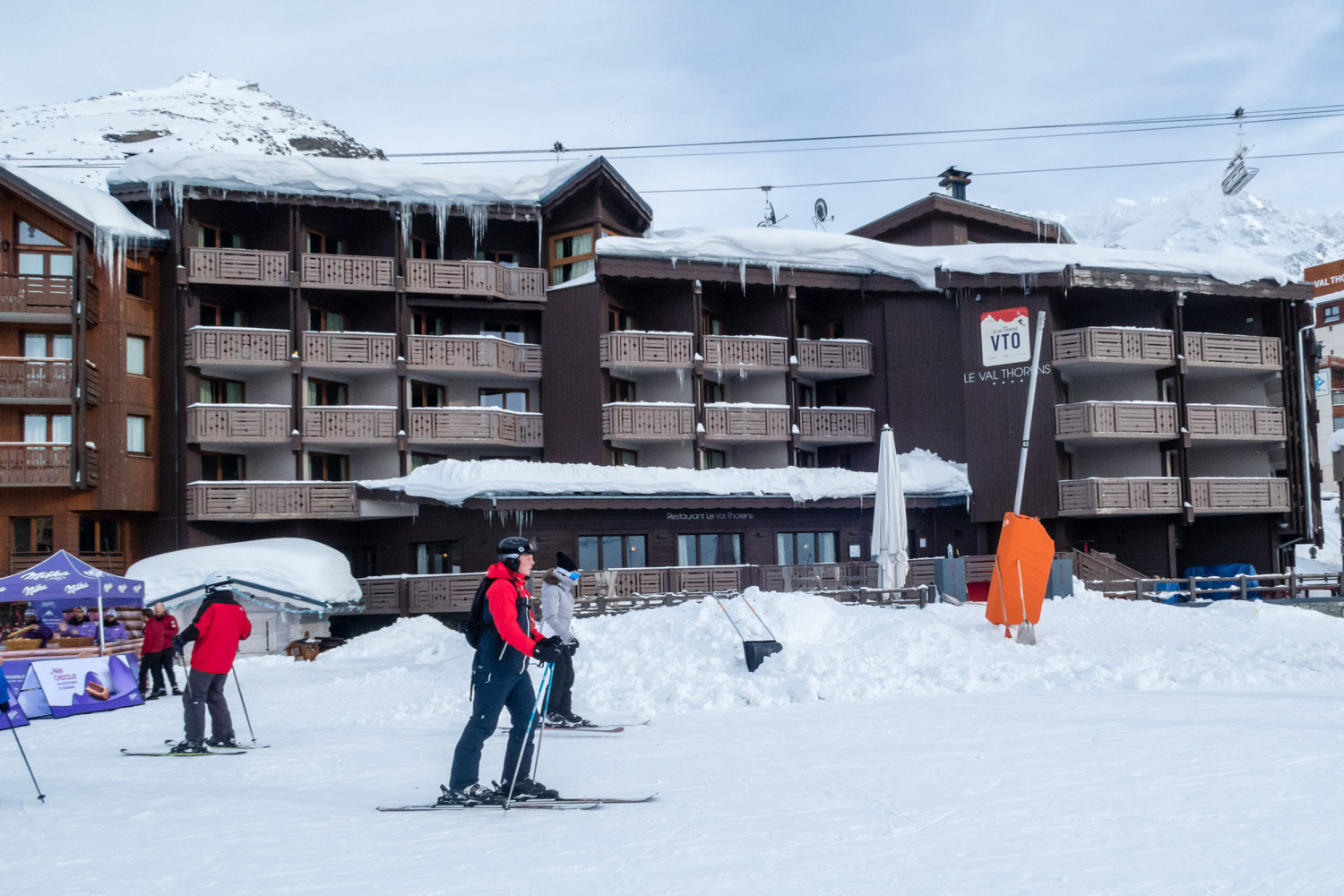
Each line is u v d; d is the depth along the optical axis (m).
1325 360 64.25
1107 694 13.15
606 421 33.81
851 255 35.78
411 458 34.69
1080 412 32.19
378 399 34.16
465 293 33.97
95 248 30.73
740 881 5.21
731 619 16.36
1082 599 22.77
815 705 13.12
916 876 5.20
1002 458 33.16
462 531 31.91
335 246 34.72
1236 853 5.45
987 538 33.53
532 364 35.16
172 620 19.78
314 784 8.68
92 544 30.98
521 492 29.98
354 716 14.16
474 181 34.41
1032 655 15.45
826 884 5.11
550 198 34.84
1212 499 32.88
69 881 5.73
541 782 8.04
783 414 35.19
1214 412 33.31
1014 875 5.16
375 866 5.77
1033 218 40.22
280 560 29.36
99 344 30.81
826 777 7.97
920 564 31.33
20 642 20.31
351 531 34.03
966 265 33.59
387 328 33.94
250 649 28.91
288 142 198.25
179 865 5.99
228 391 33.34
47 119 172.75
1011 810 6.59
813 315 37.62
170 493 31.72
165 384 32.03
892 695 13.84
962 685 14.10
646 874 5.41
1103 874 5.15
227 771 9.62
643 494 31.23
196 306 32.34
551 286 35.34
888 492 25.27
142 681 19.22
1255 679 13.97
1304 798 6.68
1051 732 9.88
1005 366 33.38
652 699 13.86
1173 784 7.23
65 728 14.77
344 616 31.66
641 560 32.38
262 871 5.77
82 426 29.88
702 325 34.84
